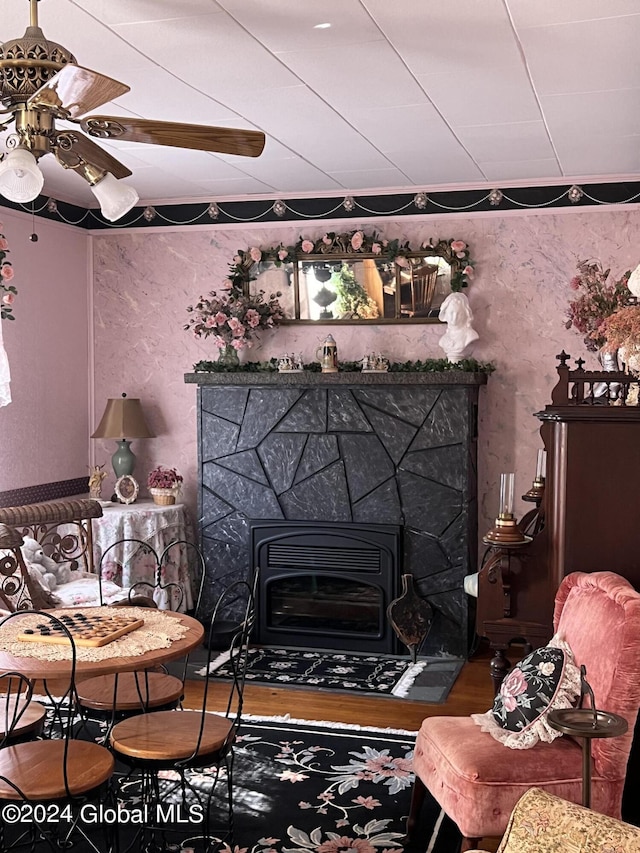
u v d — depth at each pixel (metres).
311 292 6.25
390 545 5.76
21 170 2.43
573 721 2.46
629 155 5.13
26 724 3.29
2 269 5.11
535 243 5.84
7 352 5.78
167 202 6.46
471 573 5.79
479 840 2.82
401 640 5.59
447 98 4.07
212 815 3.46
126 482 6.36
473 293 5.96
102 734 4.21
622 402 3.70
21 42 2.49
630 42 3.37
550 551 3.66
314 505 5.92
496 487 5.96
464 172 5.59
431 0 3.01
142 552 5.97
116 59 3.56
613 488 3.48
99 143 4.82
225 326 6.16
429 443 5.70
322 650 5.86
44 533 5.36
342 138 4.77
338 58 3.56
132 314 6.64
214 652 5.71
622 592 2.95
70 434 6.48
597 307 4.38
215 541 6.14
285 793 3.66
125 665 2.95
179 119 4.43
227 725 3.17
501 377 5.93
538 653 3.09
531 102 4.12
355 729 4.39
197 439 6.20
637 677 2.81
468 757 2.85
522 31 3.28
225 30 3.27
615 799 2.84
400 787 3.72
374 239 6.09
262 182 5.90
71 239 6.46
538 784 2.79
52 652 3.08
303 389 5.93
